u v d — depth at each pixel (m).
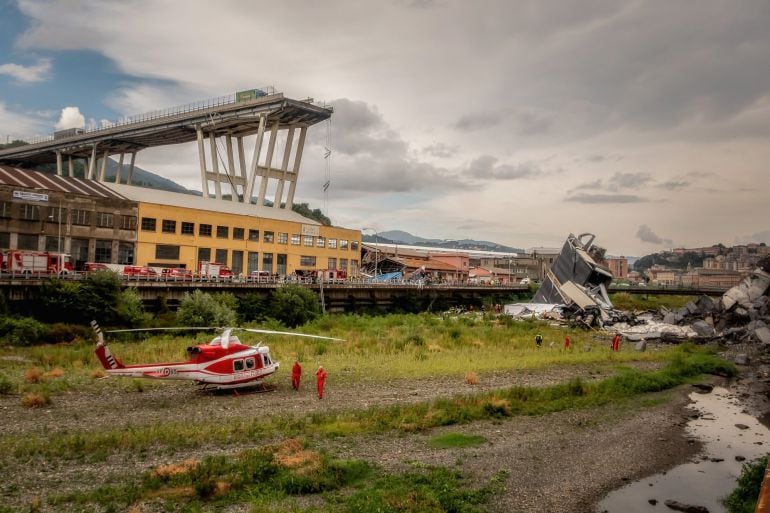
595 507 17.38
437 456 20.98
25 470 18.25
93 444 20.69
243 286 64.00
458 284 100.88
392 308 84.06
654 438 24.75
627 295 119.56
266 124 114.81
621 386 34.16
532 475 19.67
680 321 76.62
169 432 22.38
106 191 71.56
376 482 18.11
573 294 86.50
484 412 27.19
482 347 50.09
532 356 45.22
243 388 31.11
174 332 50.03
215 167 118.31
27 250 59.47
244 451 19.94
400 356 43.19
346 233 100.88
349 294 79.00
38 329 44.28
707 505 17.83
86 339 45.59
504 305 97.69
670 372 39.19
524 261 171.50
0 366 34.34
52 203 61.88
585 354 46.97
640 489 18.95
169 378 28.09
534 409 28.33
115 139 129.50
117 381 32.19
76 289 49.12
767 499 11.66
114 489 16.72
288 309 63.28
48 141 141.62
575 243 95.06
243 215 82.06
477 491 17.88
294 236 90.69
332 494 17.08
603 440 24.11
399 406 27.50
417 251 156.25
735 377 40.25
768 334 60.72
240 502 16.28
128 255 69.06
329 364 39.09
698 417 28.67
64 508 15.49
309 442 21.95
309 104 110.75
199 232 76.31
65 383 30.59
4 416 24.39
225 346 29.91
